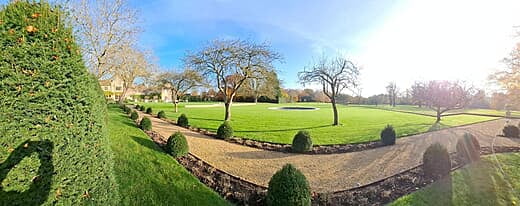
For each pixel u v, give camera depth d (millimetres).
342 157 7723
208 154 7727
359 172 6344
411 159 7500
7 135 1821
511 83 11336
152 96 53750
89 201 2359
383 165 6914
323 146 9109
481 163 6926
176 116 20156
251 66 15406
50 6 2225
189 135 10852
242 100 55781
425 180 5578
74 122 2242
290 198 3836
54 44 2137
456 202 4570
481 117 22750
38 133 1966
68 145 2174
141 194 4242
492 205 4531
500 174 6102
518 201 4703
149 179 4879
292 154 8023
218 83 15852
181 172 5578
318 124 15867
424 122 17812
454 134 12305
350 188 5281
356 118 20422
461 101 17688
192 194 4574
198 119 17719
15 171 1838
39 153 1961
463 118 21625
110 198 2701
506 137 11875
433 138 11109
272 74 16406
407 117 22016
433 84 18484
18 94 1894
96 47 15797
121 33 16984
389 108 39406
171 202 4156
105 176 2656
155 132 10805
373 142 9875
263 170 6434
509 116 22719
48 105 2043
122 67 20547
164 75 26516
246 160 7266
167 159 6371
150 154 6496
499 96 12211
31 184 1910
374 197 4754
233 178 5730
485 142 10484
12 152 1831
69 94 2213
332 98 15867
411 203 4461
